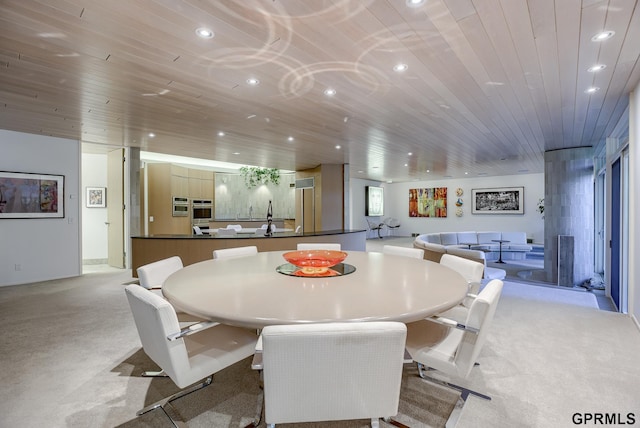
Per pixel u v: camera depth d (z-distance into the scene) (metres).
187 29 2.06
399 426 1.68
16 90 3.09
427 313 1.43
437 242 7.98
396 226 13.07
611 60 2.51
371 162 7.71
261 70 2.67
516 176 10.52
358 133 4.78
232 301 1.55
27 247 4.98
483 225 11.20
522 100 3.40
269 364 1.15
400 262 2.65
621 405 1.89
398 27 2.05
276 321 1.31
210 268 2.38
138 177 6.03
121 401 1.92
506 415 1.80
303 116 3.93
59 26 2.02
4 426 1.69
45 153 5.12
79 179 5.52
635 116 3.11
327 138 5.09
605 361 2.44
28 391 2.02
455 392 2.02
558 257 5.51
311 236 5.50
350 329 1.15
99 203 6.92
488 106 3.58
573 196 5.69
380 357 1.18
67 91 3.11
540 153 6.39
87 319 3.32
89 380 2.15
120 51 2.35
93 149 6.24
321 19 1.96
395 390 1.23
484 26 2.05
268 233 5.62
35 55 2.40
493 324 3.23
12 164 4.80
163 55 2.41
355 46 2.29
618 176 4.08
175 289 1.79
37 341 2.76
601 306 3.90
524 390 2.05
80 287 4.70
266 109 3.68
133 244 5.19
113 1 1.77
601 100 3.41
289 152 6.31
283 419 1.21
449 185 11.98
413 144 5.57
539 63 2.57
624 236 3.71
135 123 4.27
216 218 10.10
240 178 10.58
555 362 2.42
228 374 2.24
